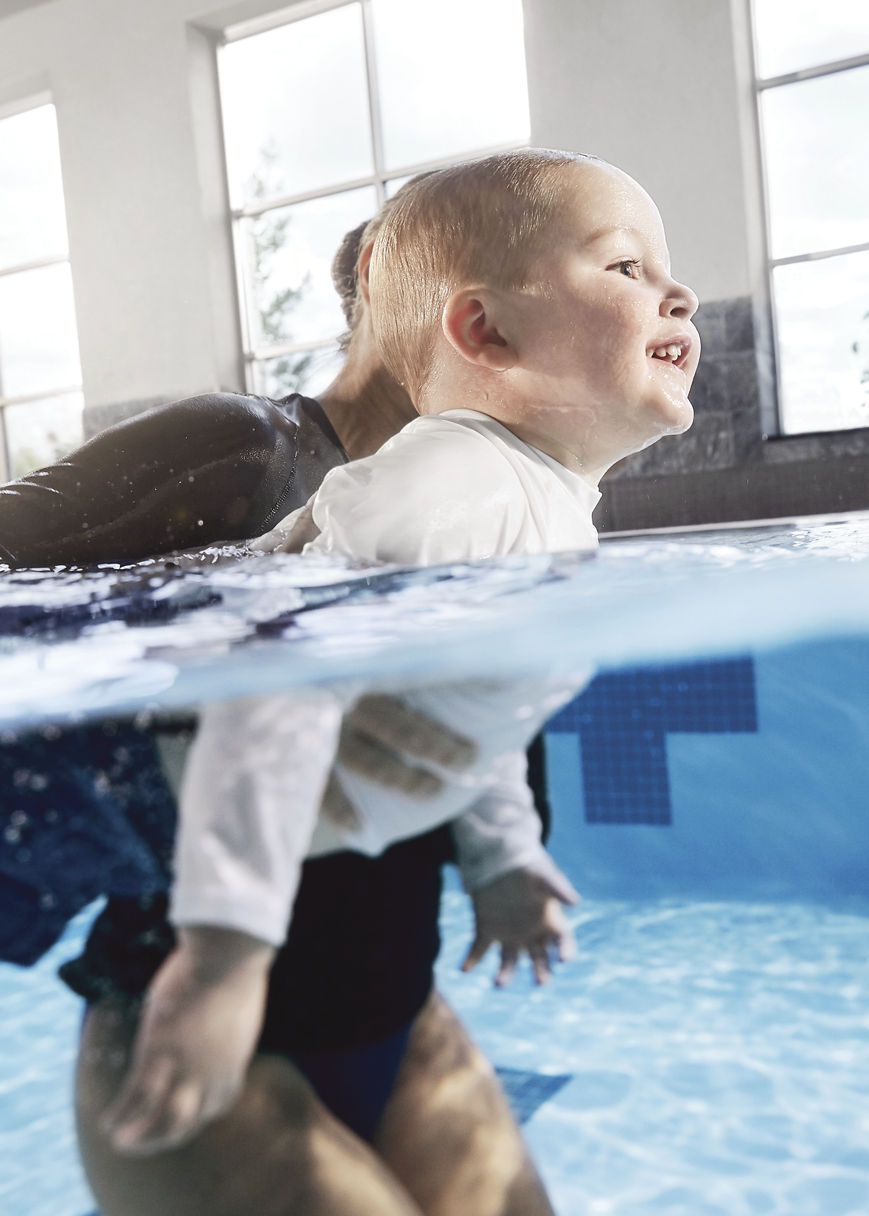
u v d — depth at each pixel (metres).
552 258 0.82
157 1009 0.34
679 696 0.41
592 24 5.71
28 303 8.66
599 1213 0.33
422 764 0.38
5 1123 0.34
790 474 5.36
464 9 7.36
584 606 0.56
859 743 0.40
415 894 0.37
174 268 7.02
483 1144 0.35
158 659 0.48
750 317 5.53
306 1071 0.35
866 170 6.38
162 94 6.95
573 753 0.40
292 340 7.30
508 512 0.78
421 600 0.61
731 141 5.53
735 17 5.54
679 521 5.59
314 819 0.36
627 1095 0.34
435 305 0.87
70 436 8.72
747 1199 0.32
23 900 0.35
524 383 0.83
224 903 0.34
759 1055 0.34
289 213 7.32
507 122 7.43
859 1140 0.32
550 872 0.38
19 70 7.33
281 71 7.63
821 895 0.37
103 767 0.35
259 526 1.37
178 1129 0.33
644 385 0.82
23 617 0.65
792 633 0.48
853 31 6.12
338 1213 0.34
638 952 0.36
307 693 0.39
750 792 0.38
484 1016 0.36
